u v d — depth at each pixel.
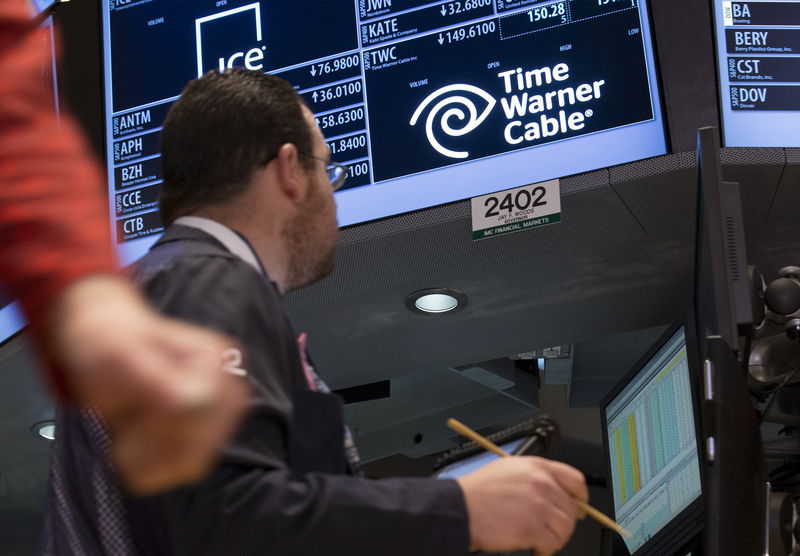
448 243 3.15
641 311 3.57
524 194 3.03
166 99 3.50
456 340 3.76
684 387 2.95
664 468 3.06
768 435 3.29
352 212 3.14
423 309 3.52
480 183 3.09
